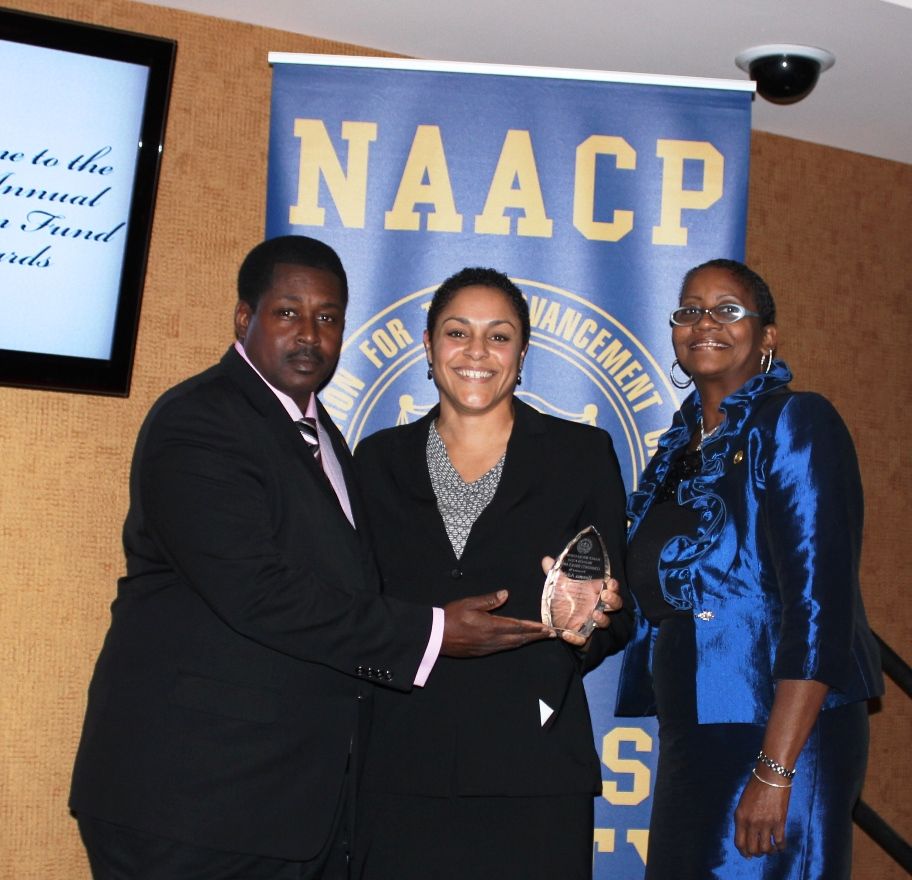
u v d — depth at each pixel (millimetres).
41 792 2832
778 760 2027
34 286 2750
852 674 2113
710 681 2131
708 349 2314
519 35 3047
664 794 2213
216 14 2990
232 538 1941
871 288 3811
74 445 2867
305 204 2646
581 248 2672
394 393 2652
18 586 2816
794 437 2107
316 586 1979
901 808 3785
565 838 2137
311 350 2143
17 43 2695
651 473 2416
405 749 2158
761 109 3441
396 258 2652
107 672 2008
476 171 2664
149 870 1898
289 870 2014
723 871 2092
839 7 2771
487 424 2320
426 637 2004
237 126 3039
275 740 1953
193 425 2000
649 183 2678
